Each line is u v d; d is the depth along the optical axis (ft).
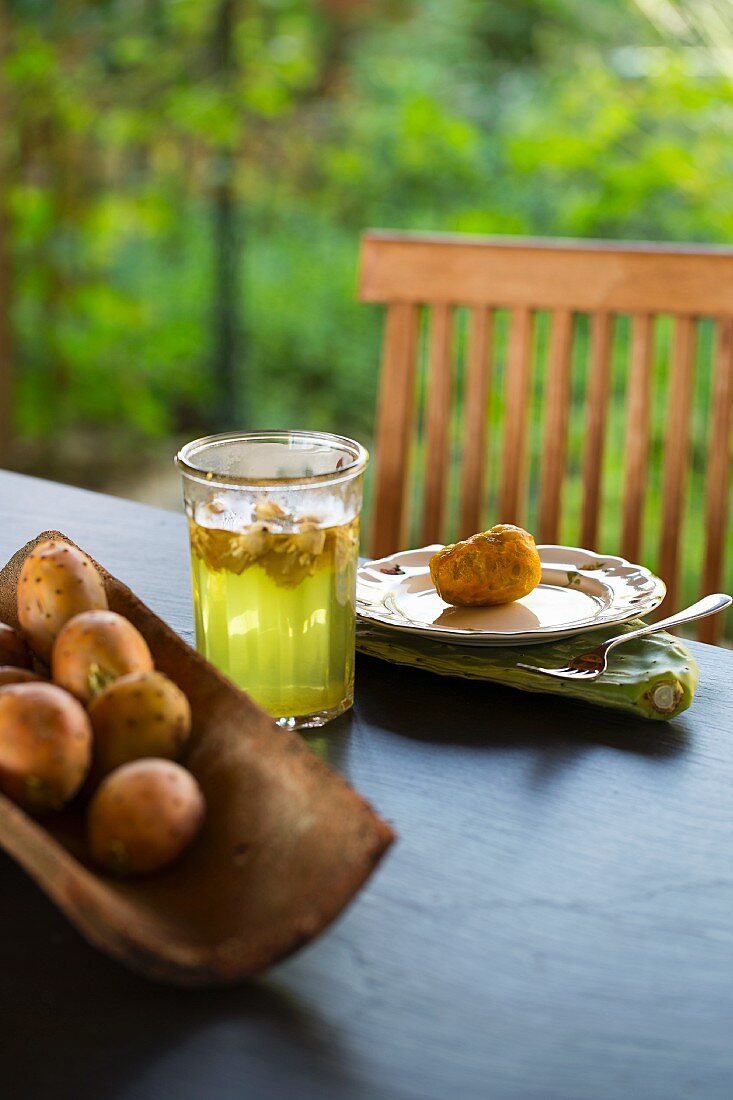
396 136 12.32
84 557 3.19
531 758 3.26
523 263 5.43
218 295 13.02
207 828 2.82
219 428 13.26
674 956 2.77
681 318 5.29
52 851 2.59
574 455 10.68
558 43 12.35
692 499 9.86
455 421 10.82
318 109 13.01
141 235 13.07
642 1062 2.59
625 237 11.34
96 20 12.24
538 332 10.50
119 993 2.70
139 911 2.69
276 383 13.14
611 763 3.25
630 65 11.39
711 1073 2.58
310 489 3.28
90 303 12.57
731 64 10.95
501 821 3.07
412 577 3.86
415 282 5.56
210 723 2.92
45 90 12.07
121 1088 2.56
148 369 12.80
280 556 3.28
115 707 2.87
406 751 3.29
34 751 2.79
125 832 2.73
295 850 2.71
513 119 11.97
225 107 12.25
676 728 3.38
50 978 2.73
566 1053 2.60
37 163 12.39
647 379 5.36
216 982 2.62
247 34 12.42
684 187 10.75
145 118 12.47
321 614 3.33
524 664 3.49
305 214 13.03
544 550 3.92
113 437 13.46
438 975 2.73
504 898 2.88
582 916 2.84
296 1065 2.59
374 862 2.63
